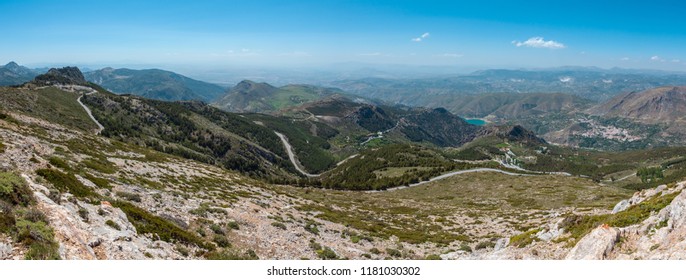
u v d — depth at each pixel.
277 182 163.88
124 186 41.09
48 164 35.31
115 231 21.45
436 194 132.25
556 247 29.61
